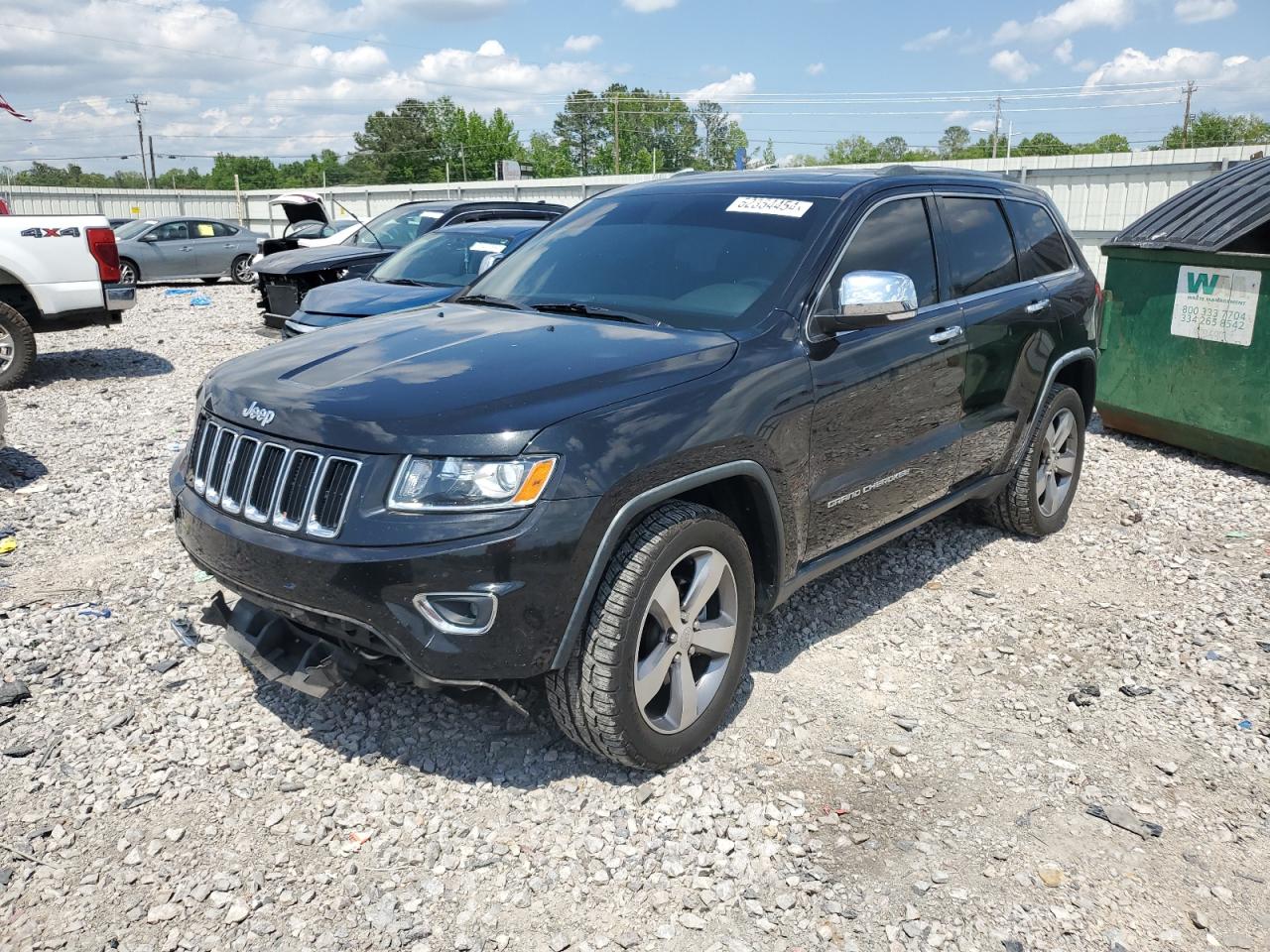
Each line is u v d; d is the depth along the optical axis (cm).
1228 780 334
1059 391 529
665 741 314
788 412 339
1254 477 693
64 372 1049
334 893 269
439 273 873
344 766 324
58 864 277
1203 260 702
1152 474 698
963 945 257
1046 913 270
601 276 398
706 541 313
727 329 349
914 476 421
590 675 290
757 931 260
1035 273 510
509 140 10781
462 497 269
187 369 1077
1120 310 777
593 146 11688
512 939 255
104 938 251
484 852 286
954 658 412
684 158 10825
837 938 258
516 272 432
